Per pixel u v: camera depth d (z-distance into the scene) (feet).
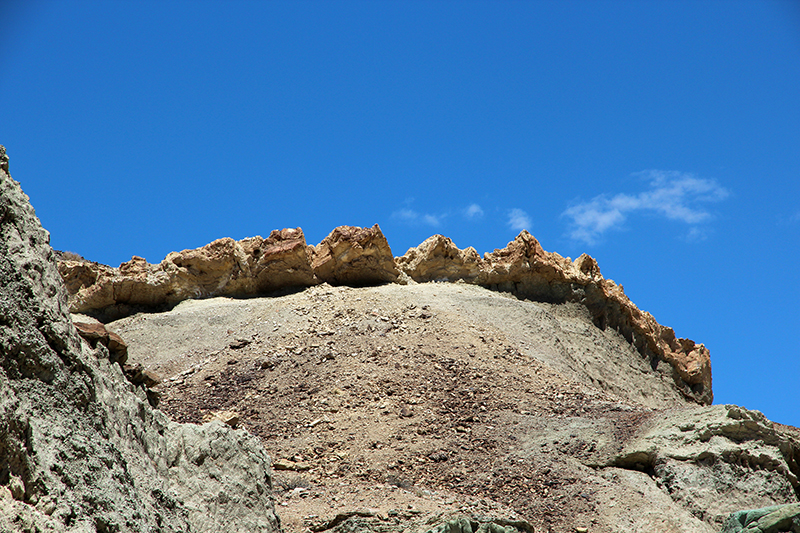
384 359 125.18
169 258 177.88
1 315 43.32
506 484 89.81
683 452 94.02
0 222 46.65
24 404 42.50
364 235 173.99
